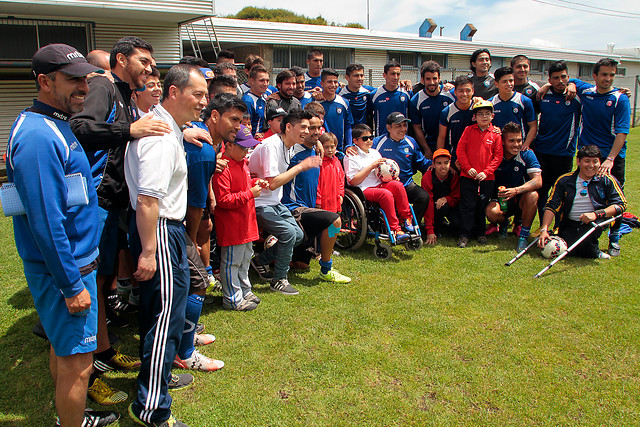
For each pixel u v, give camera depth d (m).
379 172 4.90
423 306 3.62
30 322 3.43
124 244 3.32
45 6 9.62
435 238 5.36
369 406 2.47
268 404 2.48
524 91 5.83
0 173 9.88
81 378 2.02
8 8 9.73
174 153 2.21
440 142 5.68
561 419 2.37
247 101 5.62
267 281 4.20
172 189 2.28
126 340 3.22
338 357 2.92
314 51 6.70
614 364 2.84
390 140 5.38
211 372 2.78
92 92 2.55
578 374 2.74
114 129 2.14
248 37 15.40
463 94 5.30
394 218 4.75
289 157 3.92
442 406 2.47
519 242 5.05
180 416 2.39
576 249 4.71
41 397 2.59
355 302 3.71
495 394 2.57
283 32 16.11
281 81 5.43
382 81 19.52
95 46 11.10
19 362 2.93
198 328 3.22
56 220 1.79
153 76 2.97
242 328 3.30
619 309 3.53
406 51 19.69
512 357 2.92
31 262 1.90
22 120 1.82
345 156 5.04
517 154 5.18
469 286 4.02
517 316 3.45
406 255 4.92
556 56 25.36
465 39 23.81
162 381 2.21
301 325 3.33
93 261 2.04
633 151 11.73
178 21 11.80
